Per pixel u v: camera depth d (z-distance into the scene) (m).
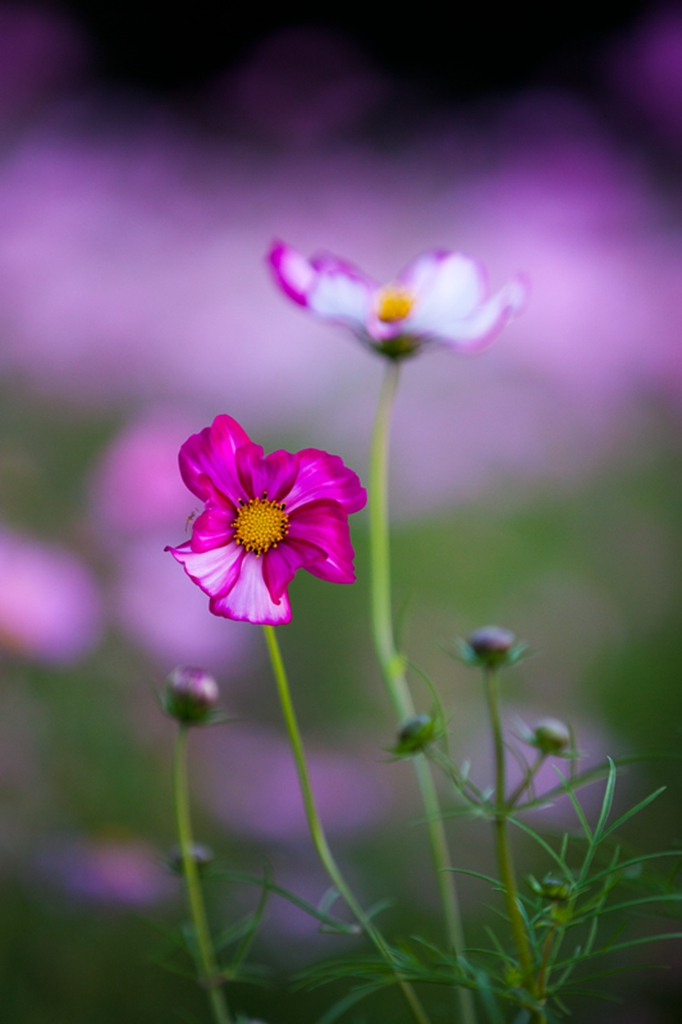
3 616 1.34
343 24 4.85
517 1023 0.97
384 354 1.11
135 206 2.83
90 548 1.58
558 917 0.94
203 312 2.48
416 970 0.94
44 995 1.25
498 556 2.20
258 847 1.52
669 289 2.63
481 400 2.39
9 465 1.74
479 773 1.64
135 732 1.50
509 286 1.11
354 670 1.95
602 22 4.58
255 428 2.40
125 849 1.33
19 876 1.27
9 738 1.37
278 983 1.33
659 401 2.51
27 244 2.60
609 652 2.03
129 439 1.64
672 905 0.97
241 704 1.84
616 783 1.65
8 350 2.37
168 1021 1.26
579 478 2.37
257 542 0.93
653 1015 1.26
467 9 4.77
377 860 1.54
